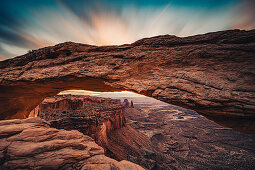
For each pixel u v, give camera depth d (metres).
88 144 5.45
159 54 8.06
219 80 5.43
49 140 5.04
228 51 6.15
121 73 8.35
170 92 6.11
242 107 4.38
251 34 5.97
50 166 3.73
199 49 6.96
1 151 4.01
